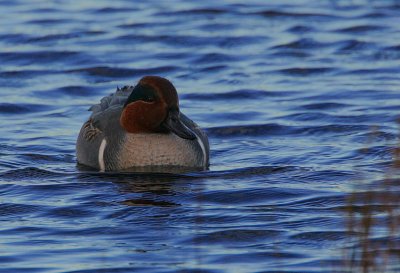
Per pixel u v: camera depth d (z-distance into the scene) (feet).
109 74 70.69
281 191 44.98
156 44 77.56
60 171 49.49
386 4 88.22
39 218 41.81
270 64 72.23
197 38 78.54
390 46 75.56
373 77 68.39
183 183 46.83
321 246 37.60
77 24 82.99
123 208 42.80
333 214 41.45
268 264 35.78
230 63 72.69
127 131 49.75
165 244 38.22
